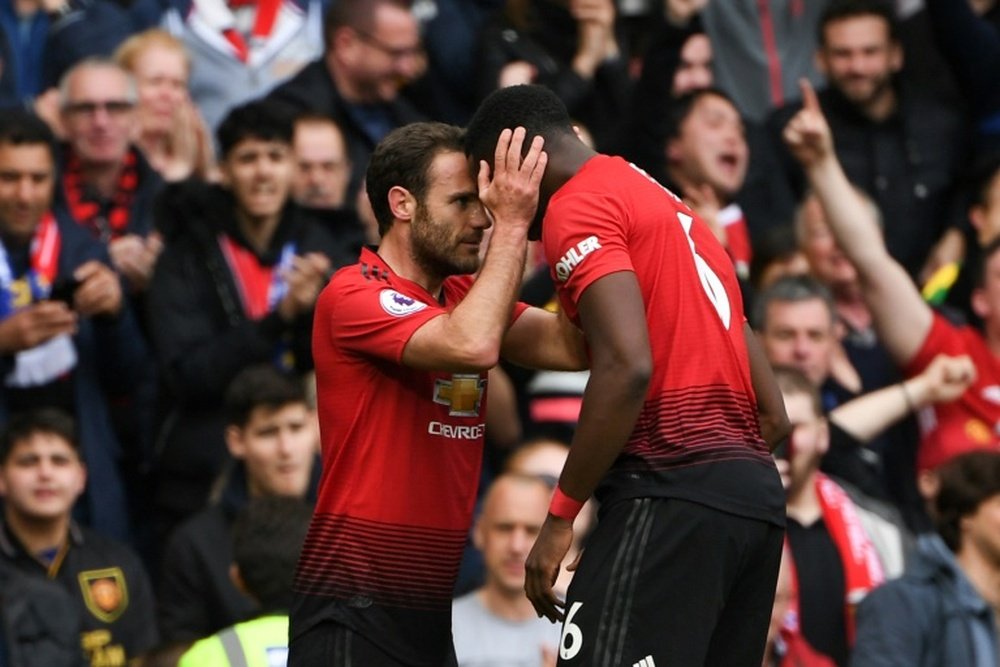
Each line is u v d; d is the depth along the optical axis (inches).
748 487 725.3
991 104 1466.5
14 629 1008.9
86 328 1205.7
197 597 1087.0
